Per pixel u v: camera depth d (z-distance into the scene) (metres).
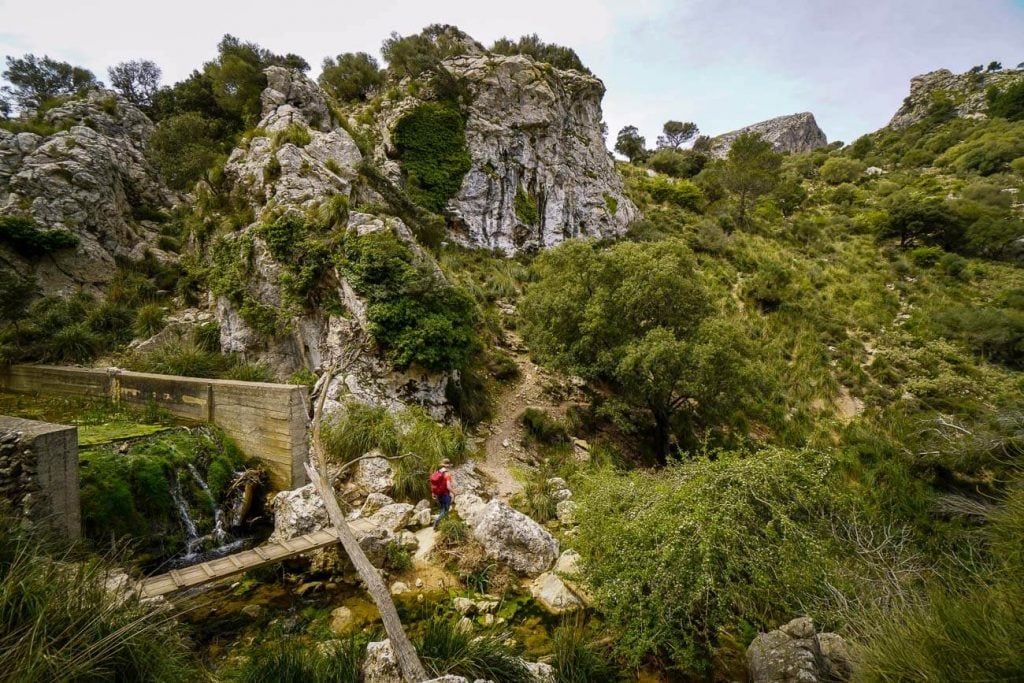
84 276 16.28
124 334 14.44
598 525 6.13
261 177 15.74
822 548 5.15
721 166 46.00
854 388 19.56
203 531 7.49
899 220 33.94
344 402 10.31
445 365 12.24
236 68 21.34
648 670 4.96
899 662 3.22
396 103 25.89
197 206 17.56
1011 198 40.47
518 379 16.08
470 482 9.93
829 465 6.00
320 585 6.10
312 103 20.36
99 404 10.98
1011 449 10.81
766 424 17.25
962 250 32.59
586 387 16.88
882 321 24.16
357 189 17.55
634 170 47.84
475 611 5.84
